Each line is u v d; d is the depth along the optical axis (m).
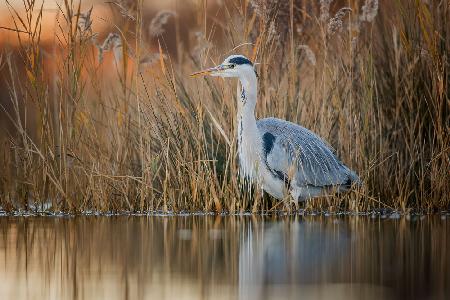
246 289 8.11
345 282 8.38
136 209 14.90
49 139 14.52
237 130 14.73
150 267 9.30
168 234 11.83
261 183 14.67
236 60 14.49
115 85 16.16
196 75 14.58
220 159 15.38
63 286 8.37
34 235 11.77
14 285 8.43
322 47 15.97
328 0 14.94
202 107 14.88
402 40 14.84
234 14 15.88
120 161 14.75
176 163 14.90
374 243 10.84
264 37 15.50
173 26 20.50
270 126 14.70
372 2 14.46
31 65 14.32
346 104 15.23
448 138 14.66
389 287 8.10
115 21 15.53
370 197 14.58
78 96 14.85
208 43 15.06
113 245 10.85
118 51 14.63
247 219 13.73
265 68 15.20
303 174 14.44
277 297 7.72
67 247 10.70
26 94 14.68
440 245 10.65
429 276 8.64
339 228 12.46
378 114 14.77
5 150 14.94
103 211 14.60
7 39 16.25
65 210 14.55
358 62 15.65
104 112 14.91
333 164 14.49
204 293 7.96
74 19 17.08
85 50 14.59
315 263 9.44
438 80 14.68
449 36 15.06
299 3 16.16
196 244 10.86
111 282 8.54
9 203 14.66
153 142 15.38
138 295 7.93
